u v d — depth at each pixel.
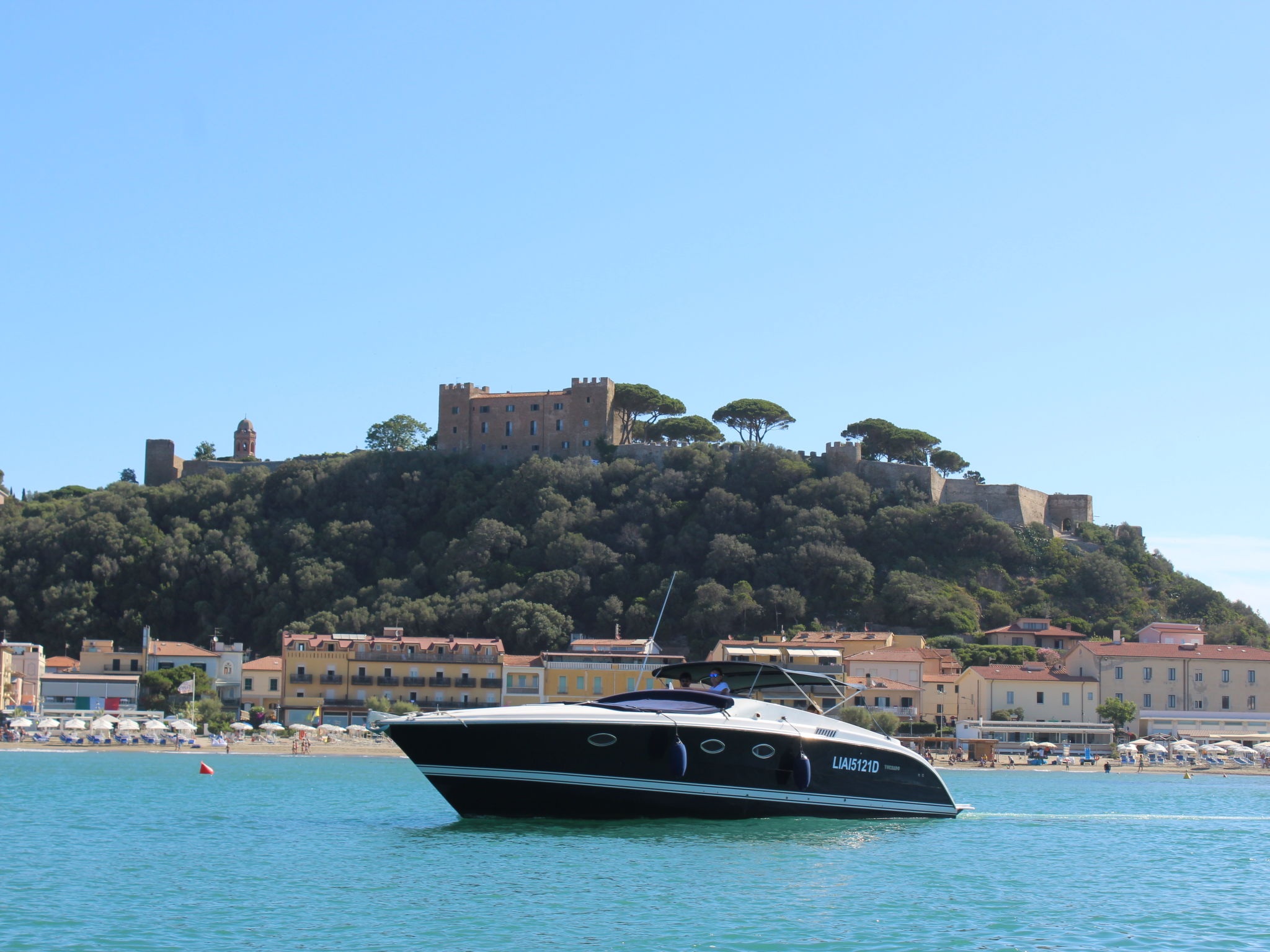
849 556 157.88
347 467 189.75
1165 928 29.91
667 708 38.66
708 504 171.75
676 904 30.53
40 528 167.00
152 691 121.75
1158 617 160.25
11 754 87.88
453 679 121.06
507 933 27.58
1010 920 30.25
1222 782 88.44
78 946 26.23
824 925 29.05
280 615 156.00
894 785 43.03
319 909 29.66
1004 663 132.50
